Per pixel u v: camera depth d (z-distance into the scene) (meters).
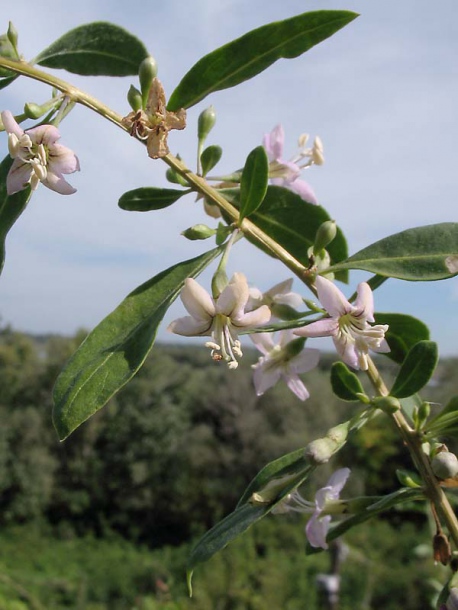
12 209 0.13
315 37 0.13
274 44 0.13
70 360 0.11
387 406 0.11
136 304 0.12
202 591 1.16
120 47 0.14
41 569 1.67
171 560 1.65
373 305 0.12
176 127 0.12
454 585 0.10
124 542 2.04
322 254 0.13
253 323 0.12
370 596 1.11
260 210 0.14
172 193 0.13
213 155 0.13
